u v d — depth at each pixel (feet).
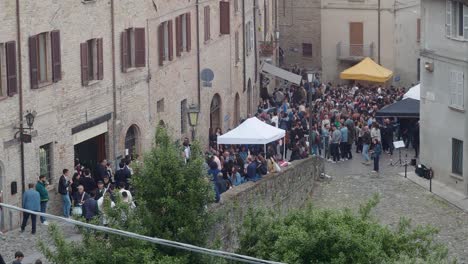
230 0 246.06
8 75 158.10
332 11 326.44
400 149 223.71
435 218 183.21
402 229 118.73
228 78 247.09
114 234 106.11
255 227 115.24
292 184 179.11
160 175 107.45
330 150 222.48
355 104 258.16
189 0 220.43
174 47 213.46
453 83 200.13
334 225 113.29
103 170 166.20
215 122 241.14
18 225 155.12
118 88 189.26
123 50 190.49
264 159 170.81
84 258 106.01
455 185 199.11
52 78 168.66
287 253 111.24
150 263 104.01
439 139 203.62
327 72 330.34
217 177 158.92
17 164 160.25
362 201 190.19
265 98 286.87
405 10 318.86
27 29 162.40
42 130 166.20
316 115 245.24
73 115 174.91
